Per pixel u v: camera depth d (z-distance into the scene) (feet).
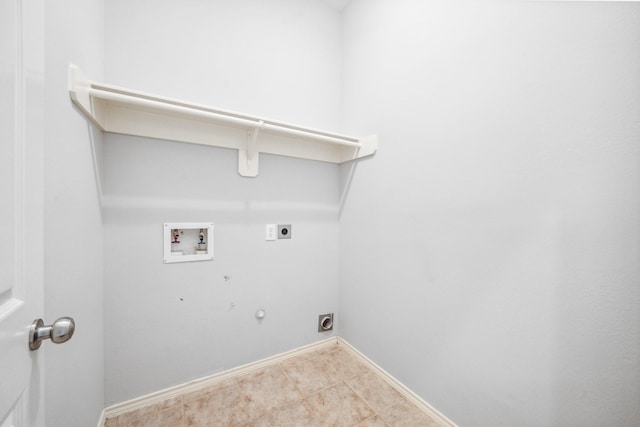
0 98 1.40
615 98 2.37
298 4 5.79
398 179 4.82
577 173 2.61
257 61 5.30
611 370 2.44
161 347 4.48
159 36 4.37
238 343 5.23
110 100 3.63
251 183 5.29
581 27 2.56
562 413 2.75
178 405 4.38
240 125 4.84
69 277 2.71
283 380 5.09
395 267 4.90
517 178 3.09
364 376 5.24
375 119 5.35
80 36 3.00
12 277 1.52
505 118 3.19
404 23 4.66
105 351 4.05
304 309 6.07
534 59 2.91
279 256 5.68
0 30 1.40
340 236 6.45
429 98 4.19
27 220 1.68
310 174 6.06
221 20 4.91
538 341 2.93
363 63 5.70
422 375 4.36
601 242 2.47
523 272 3.05
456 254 3.81
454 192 3.83
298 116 5.83
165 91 4.42
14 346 1.50
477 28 3.48
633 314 2.31
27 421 1.65
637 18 2.26
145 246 4.31
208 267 4.88
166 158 4.45
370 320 5.52
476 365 3.56
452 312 3.88
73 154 2.81
